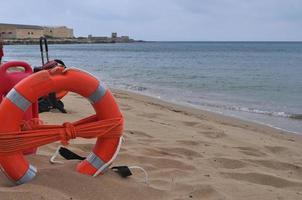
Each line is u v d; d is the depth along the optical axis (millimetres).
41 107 7711
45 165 4082
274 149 6992
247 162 5676
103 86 3842
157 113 9945
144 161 5066
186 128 8086
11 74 4434
